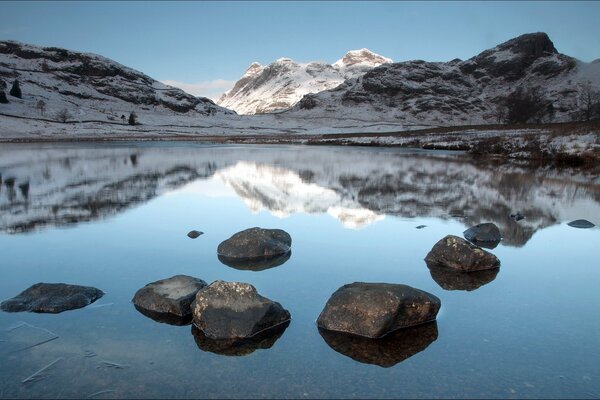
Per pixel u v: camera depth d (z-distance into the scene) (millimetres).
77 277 7922
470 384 4723
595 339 5746
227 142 79875
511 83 175375
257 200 16234
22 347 5398
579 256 9398
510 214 13828
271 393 4535
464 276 8156
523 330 5988
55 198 16344
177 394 4504
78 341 5562
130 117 111688
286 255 9352
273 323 6031
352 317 5941
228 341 5637
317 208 14750
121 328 5926
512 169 27984
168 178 22703
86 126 98562
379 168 28672
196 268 8461
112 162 32312
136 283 7625
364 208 14758
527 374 4914
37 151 44625
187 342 5594
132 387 4629
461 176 24000
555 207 15023
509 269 8547
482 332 5934
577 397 4504
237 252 9188
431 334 5875
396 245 10188
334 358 5250
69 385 4652
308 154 43719
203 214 13695
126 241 10414
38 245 10023
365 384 4715
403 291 6227
